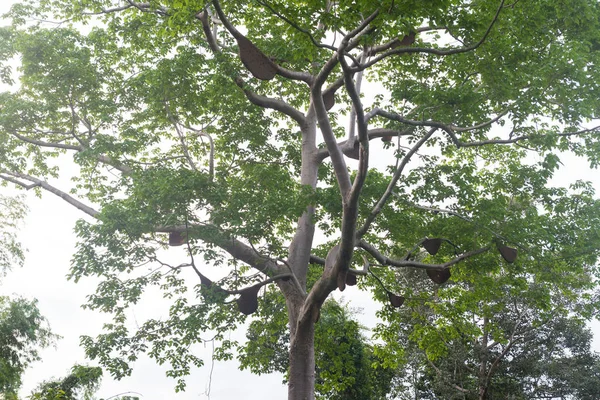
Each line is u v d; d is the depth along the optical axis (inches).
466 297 671.8
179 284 586.2
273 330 686.5
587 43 513.0
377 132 606.2
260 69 434.0
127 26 636.1
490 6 416.8
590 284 701.3
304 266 601.6
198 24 581.9
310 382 541.3
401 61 550.3
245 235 515.5
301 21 384.5
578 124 497.7
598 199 596.7
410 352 987.9
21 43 647.1
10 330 879.7
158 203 529.3
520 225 545.0
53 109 671.8
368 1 346.9
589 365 1051.9
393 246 641.0
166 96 607.2
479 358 967.0
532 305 926.4
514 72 482.0
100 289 549.0
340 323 748.0
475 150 682.8
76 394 766.5
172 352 583.2
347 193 460.8
